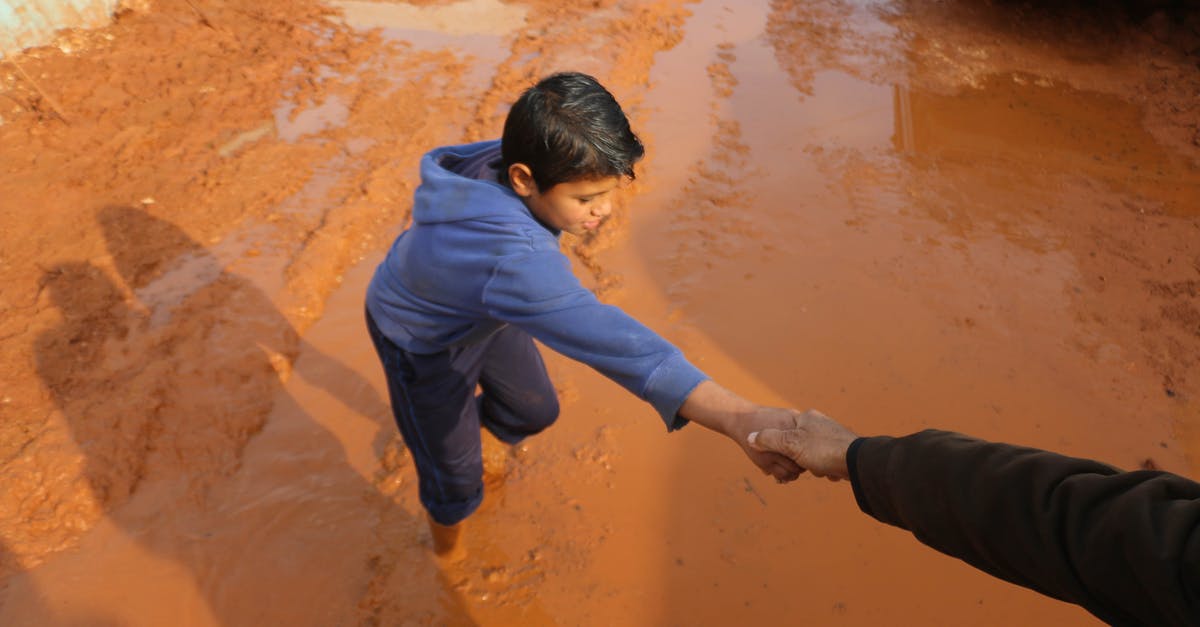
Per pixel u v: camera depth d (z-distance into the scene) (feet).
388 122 16.34
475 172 6.48
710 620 8.53
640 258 13.25
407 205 14.12
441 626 8.44
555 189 5.57
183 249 12.86
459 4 21.72
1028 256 13.53
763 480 9.95
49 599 8.39
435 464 7.74
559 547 9.18
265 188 14.32
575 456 10.17
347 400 10.75
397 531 9.28
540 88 5.37
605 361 5.48
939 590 8.82
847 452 4.75
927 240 13.80
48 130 15.42
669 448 10.30
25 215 13.32
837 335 11.92
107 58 17.88
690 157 15.67
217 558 8.88
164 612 8.38
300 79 17.79
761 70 19.01
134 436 9.95
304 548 9.04
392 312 6.78
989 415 10.74
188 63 18.01
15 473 9.41
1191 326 12.16
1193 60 20.08
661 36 20.27
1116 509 3.42
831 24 21.56
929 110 17.72
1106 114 17.95
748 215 14.23
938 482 4.12
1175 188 15.47
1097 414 10.77
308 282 12.32
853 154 16.03
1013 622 8.53
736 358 11.48
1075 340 11.90
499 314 5.78
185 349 11.14
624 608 8.64
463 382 7.29
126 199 13.84
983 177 15.56
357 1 21.70
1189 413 10.80
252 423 10.32
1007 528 3.82
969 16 22.20
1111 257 13.56
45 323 11.36
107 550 8.88
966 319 12.23
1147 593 3.26
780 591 8.80
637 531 9.36
